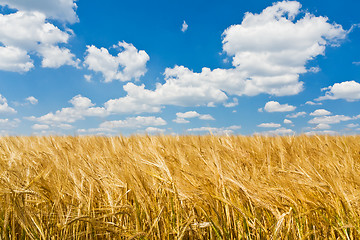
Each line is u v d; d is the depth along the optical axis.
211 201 1.81
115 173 2.40
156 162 2.41
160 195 2.06
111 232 1.75
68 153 3.08
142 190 1.96
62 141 4.59
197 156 2.89
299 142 4.84
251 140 4.96
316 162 3.05
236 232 1.78
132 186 1.98
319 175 2.22
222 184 2.00
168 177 2.16
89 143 4.41
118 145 3.73
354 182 2.26
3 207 1.76
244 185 2.07
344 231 1.79
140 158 2.59
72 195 2.00
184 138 5.36
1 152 3.49
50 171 2.24
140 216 1.88
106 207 1.99
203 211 1.82
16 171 2.00
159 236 1.71
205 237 1.94
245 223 1.83
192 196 1.96
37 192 1.86
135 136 4.80
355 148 4.39
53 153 3.12
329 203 2.00
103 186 2.20
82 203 1.92
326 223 1.89
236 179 2.13
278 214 1.86
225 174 2.12
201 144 3.82
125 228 1.76
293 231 1.78
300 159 3.02
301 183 2.15
